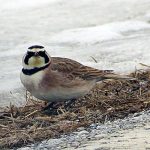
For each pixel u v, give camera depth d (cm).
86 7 2502
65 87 1329
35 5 2525
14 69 1772
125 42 2028
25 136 1192
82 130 1212
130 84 1480
